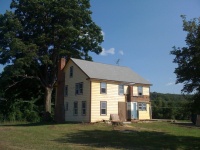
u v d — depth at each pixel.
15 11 48.16
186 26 23.62
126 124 38.19
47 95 48.69
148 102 46.12
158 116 63.09
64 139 25.52
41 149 18.62
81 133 30.11
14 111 59.94
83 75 41.09
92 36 50.19
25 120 60.34
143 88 46.34
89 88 39.75
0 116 57.94
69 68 44.47
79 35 48.53
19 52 43.56
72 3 46.91
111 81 41.69
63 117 44.06
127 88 43.97
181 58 23.91
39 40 45.41
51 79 49.69
